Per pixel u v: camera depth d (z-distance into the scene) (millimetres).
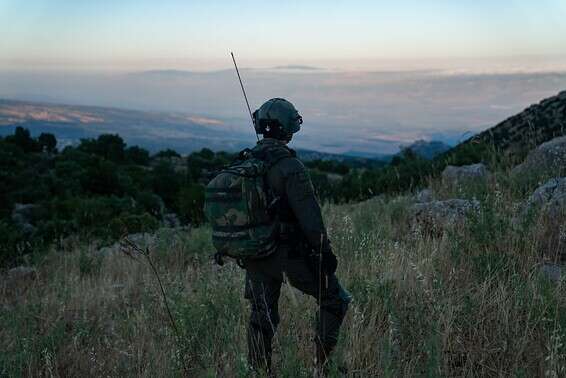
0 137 81500
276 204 3012
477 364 3301
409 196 8922
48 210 33188
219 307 4559
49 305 5992
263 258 3105
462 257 4668
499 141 11711
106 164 56719
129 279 7074
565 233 4637
